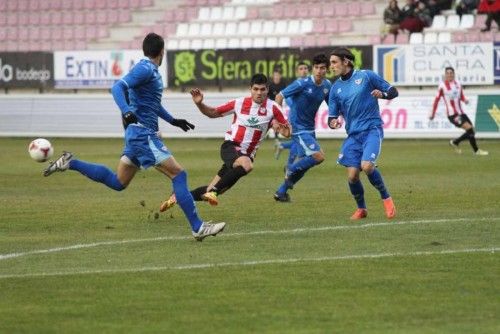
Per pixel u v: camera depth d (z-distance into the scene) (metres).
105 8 92.38
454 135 71.88
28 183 47.19
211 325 18.83
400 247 27.11
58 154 64.06
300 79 39.72
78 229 31.55
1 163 58.38
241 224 32.22
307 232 30.17
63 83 80.75
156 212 35.66
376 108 33.34
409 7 80.44
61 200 39.97
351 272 23.62
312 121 39.78
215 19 88.75
